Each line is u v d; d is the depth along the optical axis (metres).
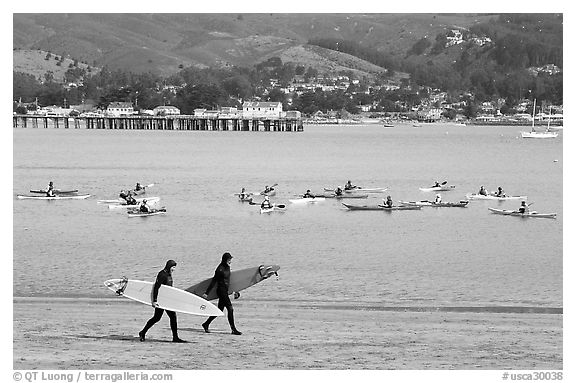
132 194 140.62
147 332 46.03
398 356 41.81
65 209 125.44
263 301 57.69
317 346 43.50
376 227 106.94
